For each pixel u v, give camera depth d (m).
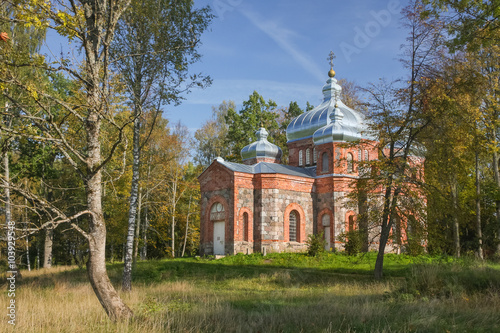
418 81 26.88
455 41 20.98
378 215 27.53
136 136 23.94
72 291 21.27
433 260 33.25
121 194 42.25
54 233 49.94
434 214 27.42
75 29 11.55
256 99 62.75
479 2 19.94
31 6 10.82
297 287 24.50
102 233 12.44
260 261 36.00
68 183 48.00
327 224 43.09
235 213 40.53
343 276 28.58
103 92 12.44
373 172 27.66
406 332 11.39
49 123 11.47
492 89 32.84
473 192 39.22
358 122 46.66
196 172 57.94
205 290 23.00
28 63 11.44
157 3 22.98
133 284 26.28
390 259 35.72
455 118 27.73
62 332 11.39
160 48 23.06
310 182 43.84
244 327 12.27
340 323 12.57
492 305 15.01
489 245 37.50
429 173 29.03
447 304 15.13
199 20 23.72
